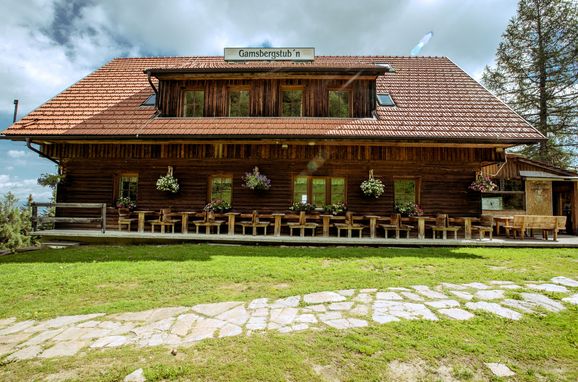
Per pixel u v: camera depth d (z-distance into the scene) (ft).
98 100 40.42
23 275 19.75
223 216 36.52
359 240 31.27
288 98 39.55
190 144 36.58
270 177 37.50
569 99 61.46
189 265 22.02
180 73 37.65
